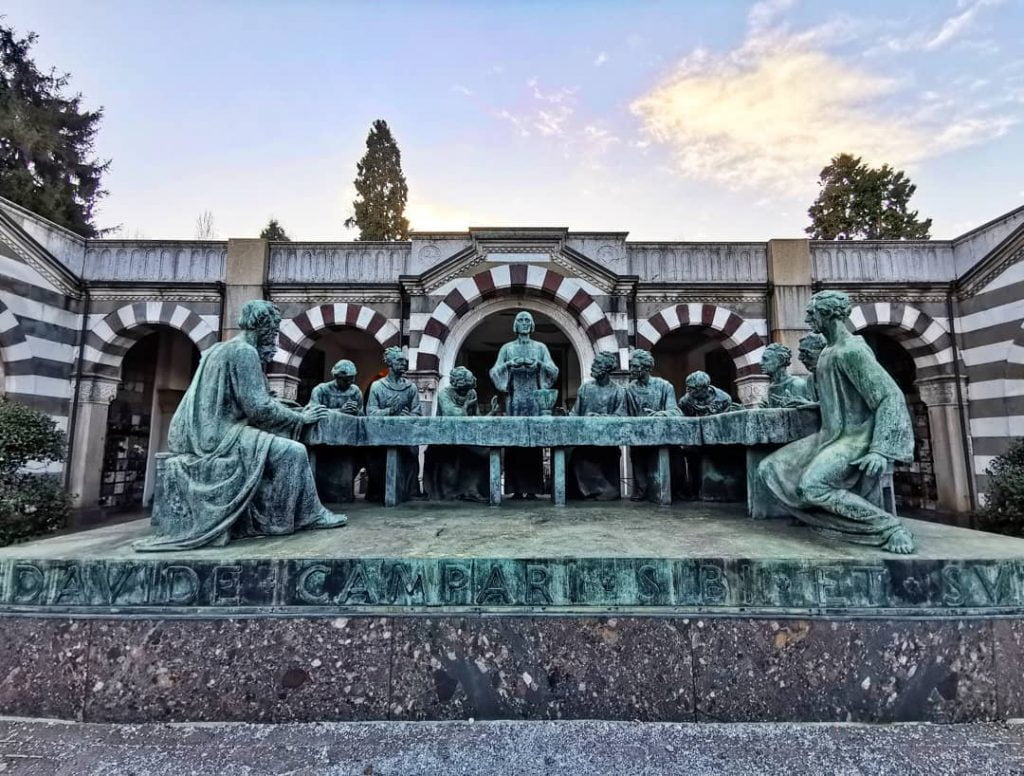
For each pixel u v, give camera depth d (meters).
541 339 18.42
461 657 2.61
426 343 10.88
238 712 2.56
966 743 2.36
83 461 10.73
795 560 2.65
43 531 7.49
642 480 5.50
